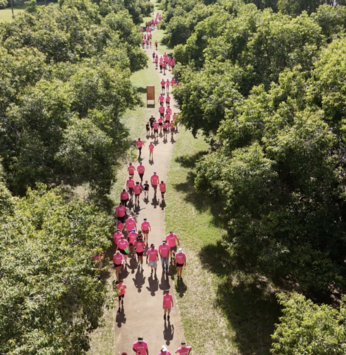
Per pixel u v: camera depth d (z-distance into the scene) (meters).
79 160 19.06
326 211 14.90
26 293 9.49
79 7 45.72
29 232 12.02
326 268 13.51
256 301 16.66
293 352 10.20
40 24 33.72
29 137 19.42
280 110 17.41
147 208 23.86
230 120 18.83
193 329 15.35
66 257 11.62
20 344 8.59
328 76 17.66
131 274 18.22
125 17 51.81
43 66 25.89
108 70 27.12
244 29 30.06
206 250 20.11
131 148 25.02
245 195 15.85
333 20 31.22
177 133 35.78
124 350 14.37
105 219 16.50
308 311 10.92
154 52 65.00
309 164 14.95
